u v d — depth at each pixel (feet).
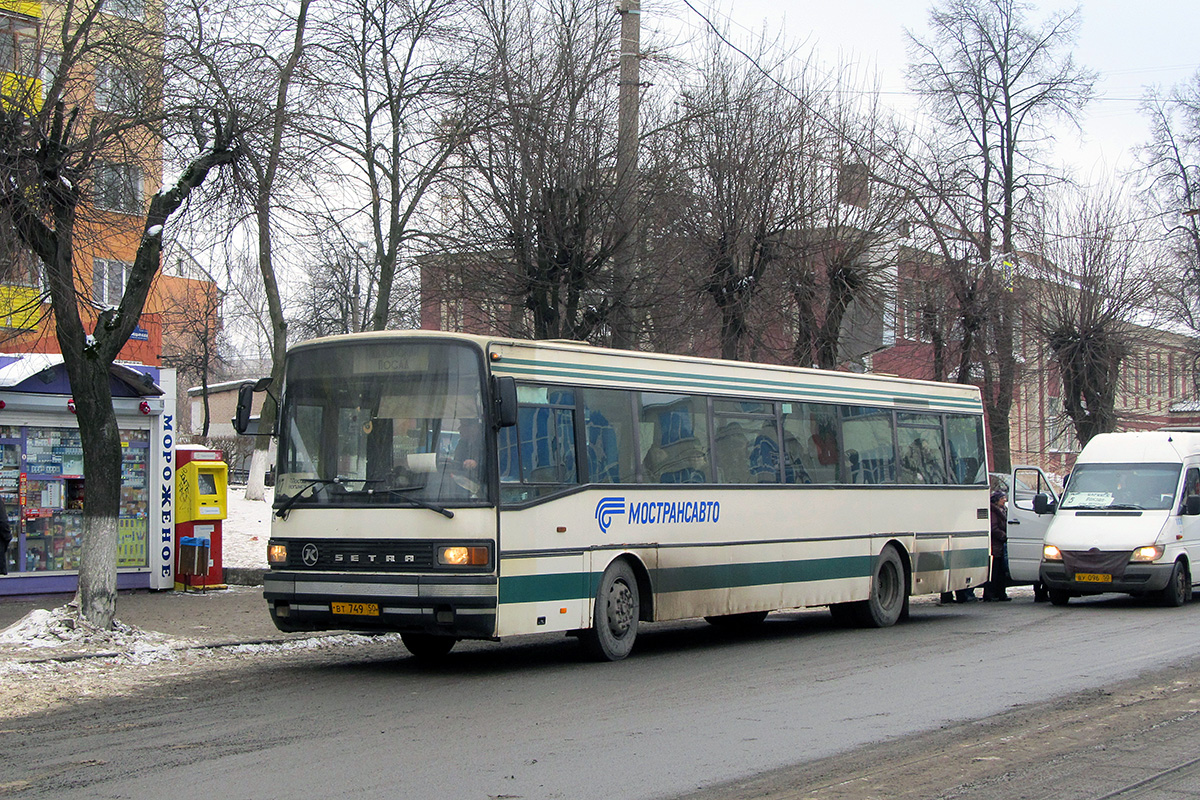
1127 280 115.44
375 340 40.37
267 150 47.52
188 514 59.98
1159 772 25.27
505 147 64.49
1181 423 152.97
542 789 23.65
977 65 116.57
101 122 42.93
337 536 39.04
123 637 42.55
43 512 55.36
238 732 29.43
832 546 53.42
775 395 51.55
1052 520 71.61
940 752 27.12
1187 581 69.00
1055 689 36.17
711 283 71.26
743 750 27.27
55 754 26.96
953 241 102.99
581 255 63.57
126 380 57.00
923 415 60.59
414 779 24.47
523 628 38.93
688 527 46.21
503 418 38.17
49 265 40.96
